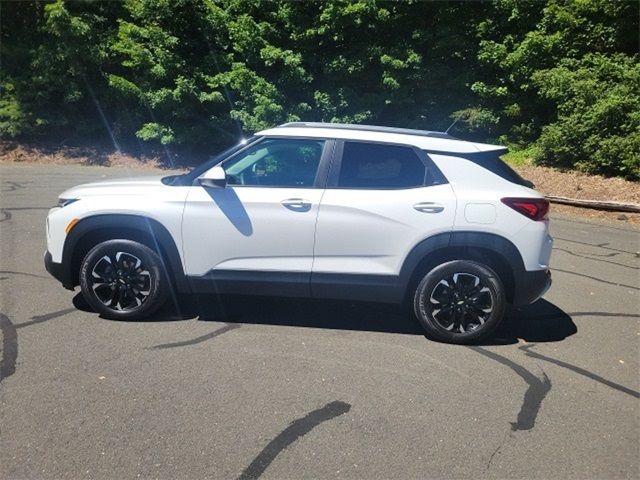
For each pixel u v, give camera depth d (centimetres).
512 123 1584
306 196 481
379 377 419
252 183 494
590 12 1416
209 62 1526
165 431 339
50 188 1155
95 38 1562
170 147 1616
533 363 456
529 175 1355
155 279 496
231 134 1559
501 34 1589
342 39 1534
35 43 1680
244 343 470
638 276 728
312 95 1552
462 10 1562
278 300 575
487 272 475
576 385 421
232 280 491
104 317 507
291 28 1538
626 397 407
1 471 299
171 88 1538
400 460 321
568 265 769
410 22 1567
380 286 481
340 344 477
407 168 488
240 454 321
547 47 1438
